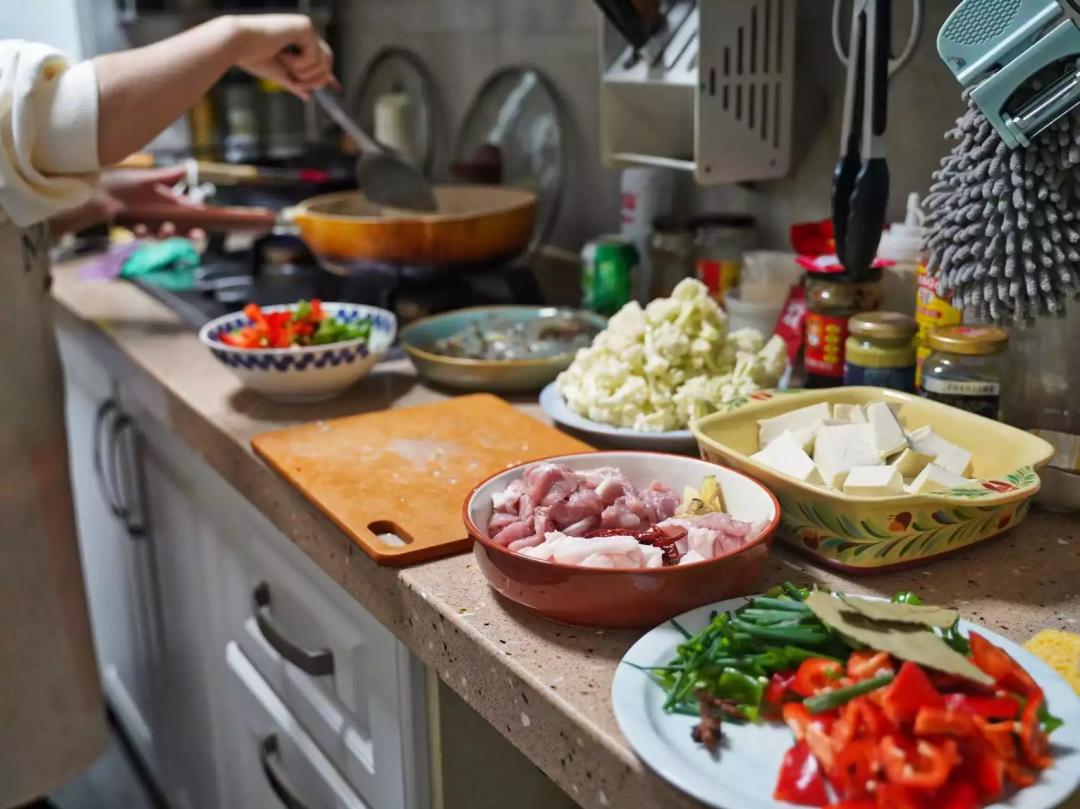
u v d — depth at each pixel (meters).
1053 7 0.75
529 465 0.85
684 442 1.01
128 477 1.62
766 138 1.29
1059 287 0.82
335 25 2.45
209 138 2.46
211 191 2.00
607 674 0.68
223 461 1.15
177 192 1.97
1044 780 0.54
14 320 1.27
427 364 1.22
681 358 1.06
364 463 1.01
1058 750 0.56
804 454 0.84
